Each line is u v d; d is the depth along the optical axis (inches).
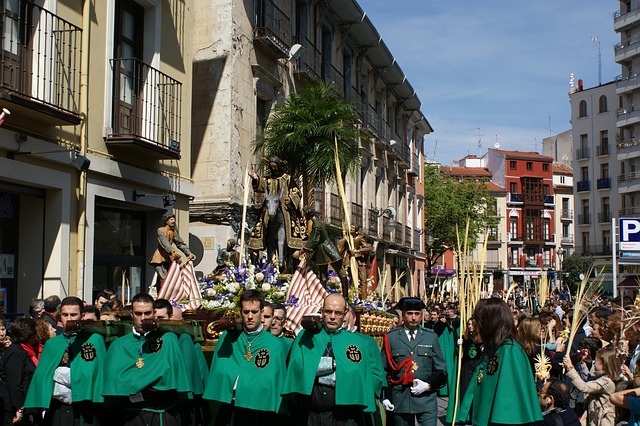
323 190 962.7
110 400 244.5
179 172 609.9
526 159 3225.9
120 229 565.3
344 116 647.1
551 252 3228.3
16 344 282.8
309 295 354.6
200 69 729.6
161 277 429.7
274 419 249.8
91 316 287.6
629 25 2176.4
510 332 228.7
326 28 1043.9
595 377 297.6
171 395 237.8
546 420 256.5
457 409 288.8
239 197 729.6
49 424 253.4
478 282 322.3
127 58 524.4
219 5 729.6
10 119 427.8
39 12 455.2
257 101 804.0
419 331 311.4
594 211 2438.5
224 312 312.5
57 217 472.4
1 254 459.8
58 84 466.0
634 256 903.7
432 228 1892.2
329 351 239.3
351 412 239.0
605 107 2431.1
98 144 510.3
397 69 1337.4
